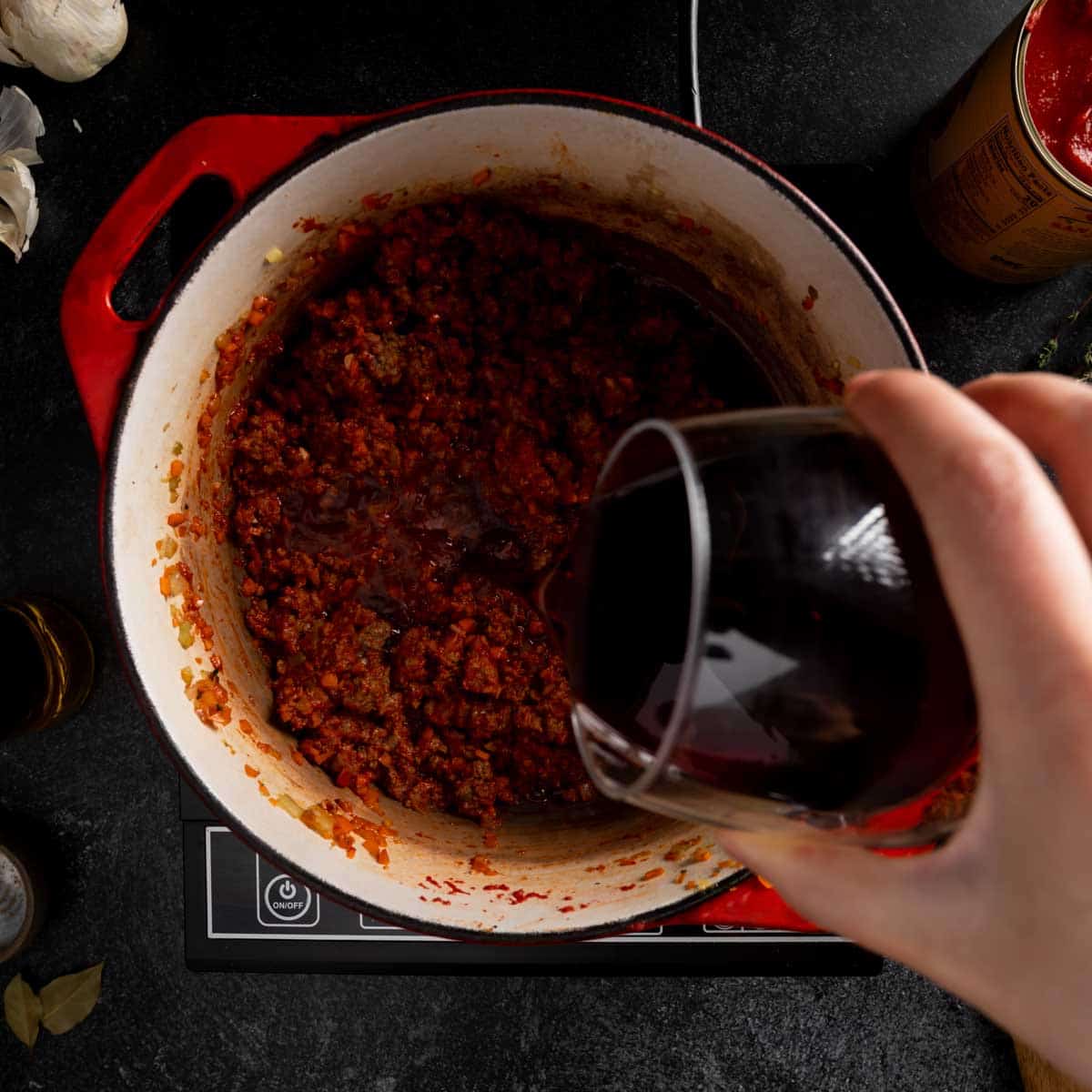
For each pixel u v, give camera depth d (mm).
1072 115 544
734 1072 641
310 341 602
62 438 645
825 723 422
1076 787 346
